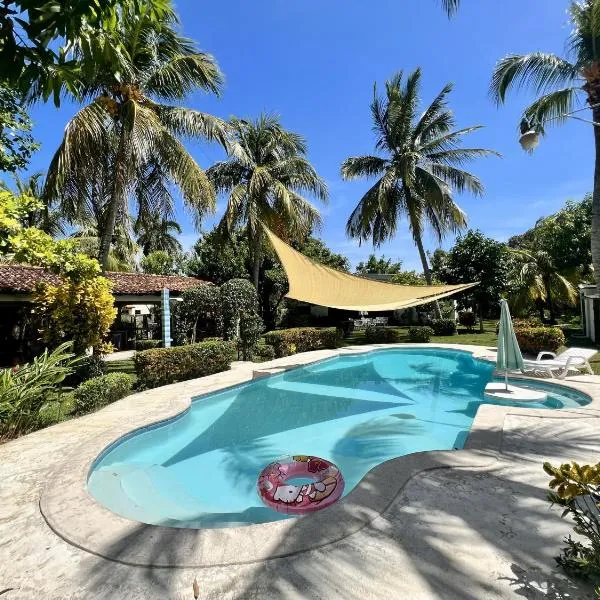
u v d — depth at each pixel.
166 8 2.57
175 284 18.28
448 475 3.97
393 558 2.67
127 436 5.86
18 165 9.72
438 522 3.11
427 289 12.48
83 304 9.26
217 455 6.14
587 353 9.84
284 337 14.88
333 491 4.31
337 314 31.27
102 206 12.72
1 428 5.82
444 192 20.69
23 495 3.91
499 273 20.97
